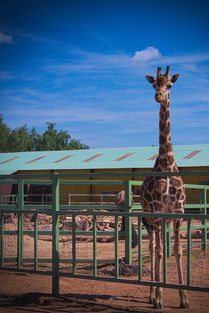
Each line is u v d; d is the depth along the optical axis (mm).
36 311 5980
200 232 15242
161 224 6402
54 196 6738
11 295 6926
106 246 13641
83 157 39281
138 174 6207
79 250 12688
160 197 6426
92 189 35875
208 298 6953
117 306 6320
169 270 9312
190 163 32969
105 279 6227
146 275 8859
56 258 6750
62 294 7062
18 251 7105
